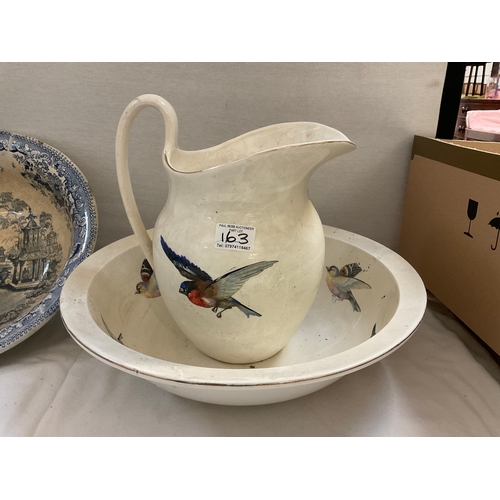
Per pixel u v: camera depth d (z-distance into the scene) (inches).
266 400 16.0
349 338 21.0
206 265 16.3
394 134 26.4
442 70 24.9
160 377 13.5
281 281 16.6
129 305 21.9
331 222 28.6
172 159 17.6
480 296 21.4
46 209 26.6
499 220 19.7
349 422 18.6
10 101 25.9
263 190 15.8
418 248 26.6
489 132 26.2
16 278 25.6
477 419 18.7
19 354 22.7
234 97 25.2
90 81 25.3
